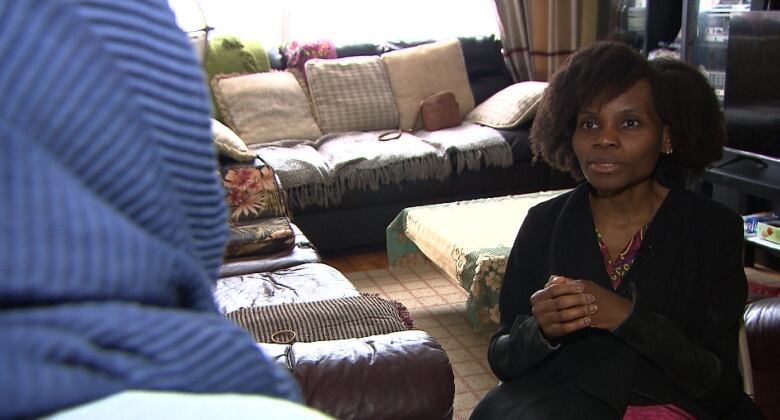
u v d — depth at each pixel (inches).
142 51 12.1
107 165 11.4
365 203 148.4
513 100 164.7
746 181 132.1
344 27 191.5
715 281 48.1
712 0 155.6
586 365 47.6
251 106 161.9
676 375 44.3
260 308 76.9
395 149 152.6
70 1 11.2
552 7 191.2
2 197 10.1
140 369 11.3
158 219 12.3
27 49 10.5
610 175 48.5
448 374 50.7
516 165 159.0
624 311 44.5
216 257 14.3
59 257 10.5
